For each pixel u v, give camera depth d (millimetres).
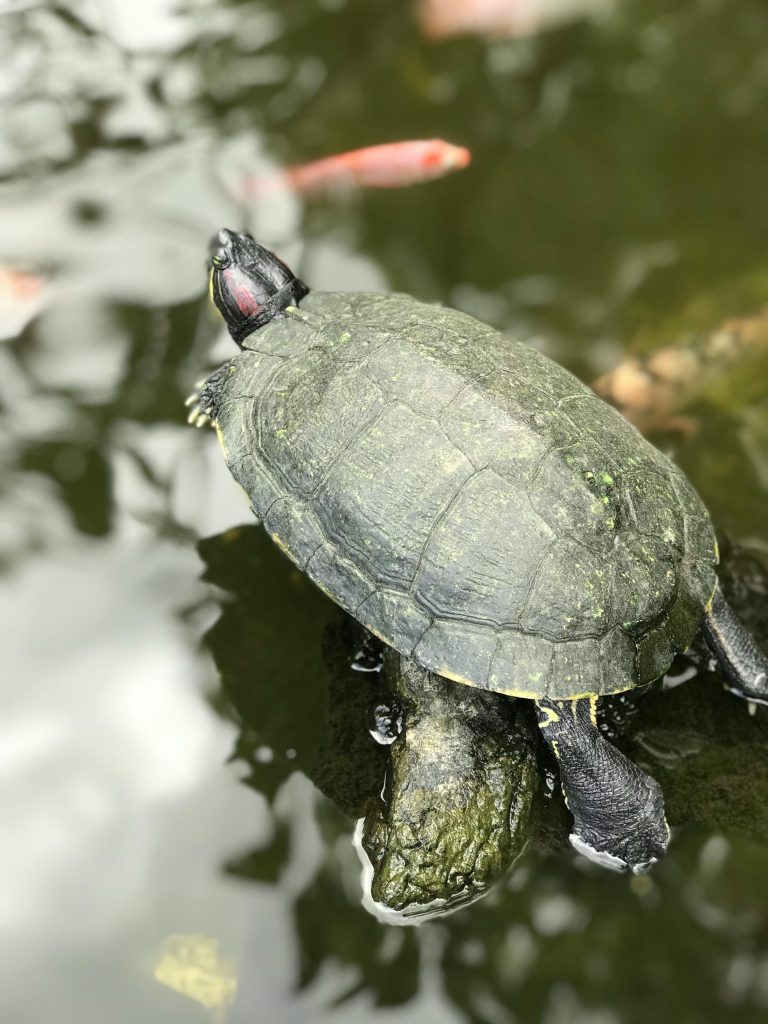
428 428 589
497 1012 573
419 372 600
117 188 849
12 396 744
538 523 574
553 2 1004
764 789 600
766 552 672
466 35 991
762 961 577
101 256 809
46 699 643
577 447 589
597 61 986
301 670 645
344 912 590
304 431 607
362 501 590
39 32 954
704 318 792
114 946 583
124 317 780
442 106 931
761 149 897
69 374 754
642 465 602
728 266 824
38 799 616
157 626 665
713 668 631
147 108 900
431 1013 572
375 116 914
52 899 594
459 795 580
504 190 878
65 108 894
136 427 733
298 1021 569
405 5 998
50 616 667
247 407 632
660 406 747
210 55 949
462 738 589
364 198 864
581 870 591
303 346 637
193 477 715
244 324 678
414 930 586
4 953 581
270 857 603
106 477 713
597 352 787
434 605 577
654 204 867
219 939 585
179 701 644
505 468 581
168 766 626
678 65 981
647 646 576
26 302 783
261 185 857
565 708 572
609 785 570
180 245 817
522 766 590
